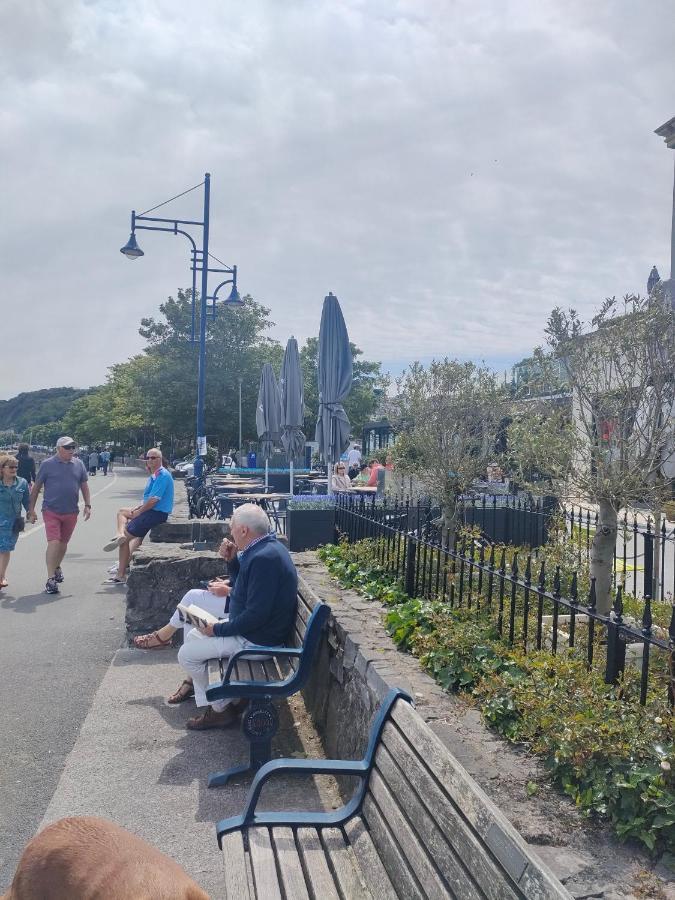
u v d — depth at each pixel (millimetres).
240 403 38281
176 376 39125
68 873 1954
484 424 7625
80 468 8633
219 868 2988
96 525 16125
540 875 1377
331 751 4035
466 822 1698
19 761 4027
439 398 7727
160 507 8680
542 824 2281
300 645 3967
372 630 4156
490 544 6438
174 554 6480
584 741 2512
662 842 2191
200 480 16328
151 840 3201
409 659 3695
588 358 4945
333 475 14289
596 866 2092
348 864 2242
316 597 3980
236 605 4258
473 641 3701
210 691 3656
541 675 3166
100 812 3455
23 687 5234
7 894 2123
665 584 7164
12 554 11492
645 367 4641
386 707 2455
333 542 8203
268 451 20312
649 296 4762
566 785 2449
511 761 2662
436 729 2898
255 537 4281
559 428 5180
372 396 50406
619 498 4805
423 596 4871
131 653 6055
